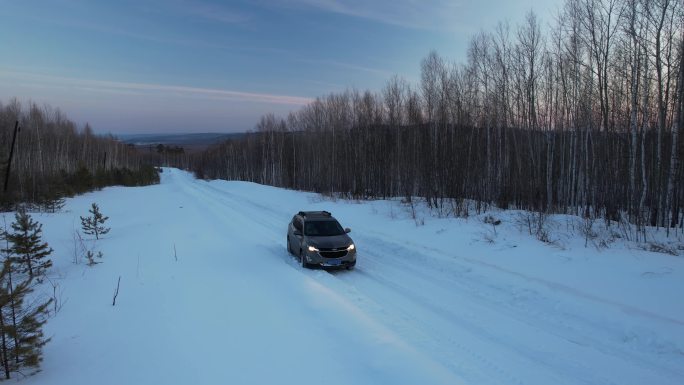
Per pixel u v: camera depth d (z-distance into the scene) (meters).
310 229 13.34
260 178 82.56
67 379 5.30
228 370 5.51
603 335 7.29
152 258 13.07
